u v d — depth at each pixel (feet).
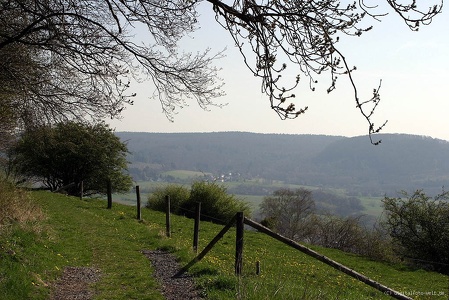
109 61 26.32
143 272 38.14
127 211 95.61
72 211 74.64
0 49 26.43
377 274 74.18
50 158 128.16
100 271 38.04
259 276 34.83
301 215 160.56
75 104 27.30
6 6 25.64
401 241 103.04
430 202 100.12
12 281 27.91
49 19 24.99
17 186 55.62
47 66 28.12
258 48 18.65
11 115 32.63
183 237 69.77
